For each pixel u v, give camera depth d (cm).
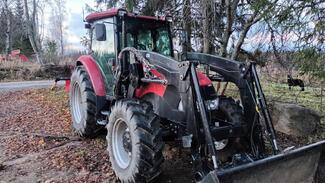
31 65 1914
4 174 405
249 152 356
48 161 442
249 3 614
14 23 3309
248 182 282
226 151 368
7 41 2481
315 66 505
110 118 402
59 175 399
